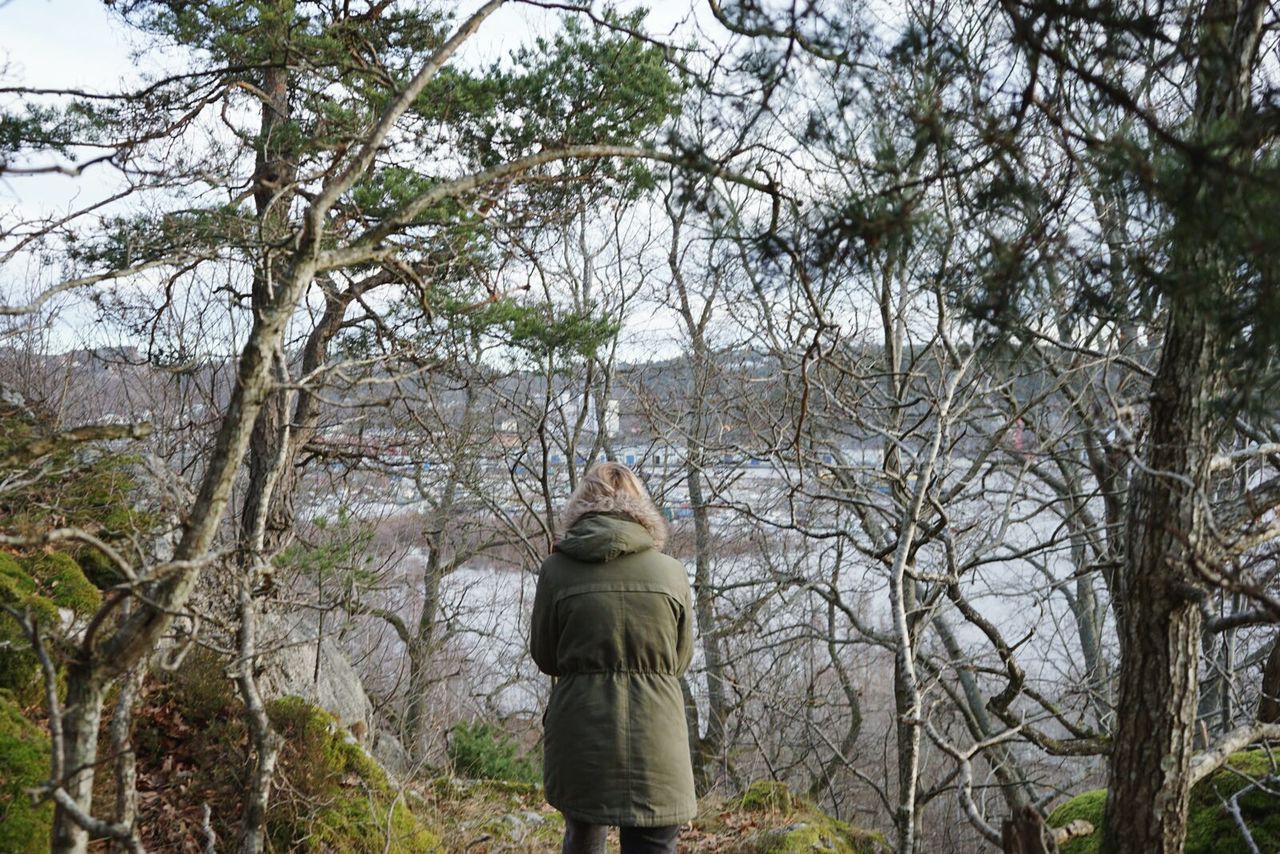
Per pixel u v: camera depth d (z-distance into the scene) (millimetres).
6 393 7891
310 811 4363
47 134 6672
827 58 2779
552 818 6438
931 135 2445
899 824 3525
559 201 7812
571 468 12594
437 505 14023
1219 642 8422
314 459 10023
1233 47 2475
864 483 8234
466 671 15789
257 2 7219
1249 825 4113
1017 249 2498
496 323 8102
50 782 2191
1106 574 7570
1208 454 2895
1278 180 1937
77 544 5234
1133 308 2625
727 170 2762
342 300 7715
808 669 15391
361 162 2643
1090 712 10000
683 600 3736
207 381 11102
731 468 10734
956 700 6148
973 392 5992
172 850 4051
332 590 8328
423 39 8070
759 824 6961
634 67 7938
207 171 6828
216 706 4852
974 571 8367
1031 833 2914
